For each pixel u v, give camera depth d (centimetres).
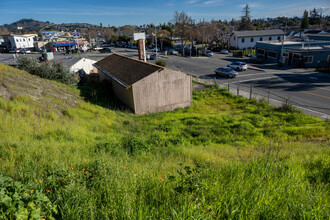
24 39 8069
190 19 6084
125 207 302
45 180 412
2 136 833
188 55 5784
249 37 6275
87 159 622
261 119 1594
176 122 1541
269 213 299
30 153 632
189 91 2009
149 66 1920
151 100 1852
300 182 416
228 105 2031
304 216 291
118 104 1989
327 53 3538
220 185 378
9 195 276
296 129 1353
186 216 275
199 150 973
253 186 378
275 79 2869
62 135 995
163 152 868
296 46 4134
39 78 1895
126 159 701
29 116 1151
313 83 2562
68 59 3062
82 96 1912
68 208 302
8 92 1356
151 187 372
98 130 1249
